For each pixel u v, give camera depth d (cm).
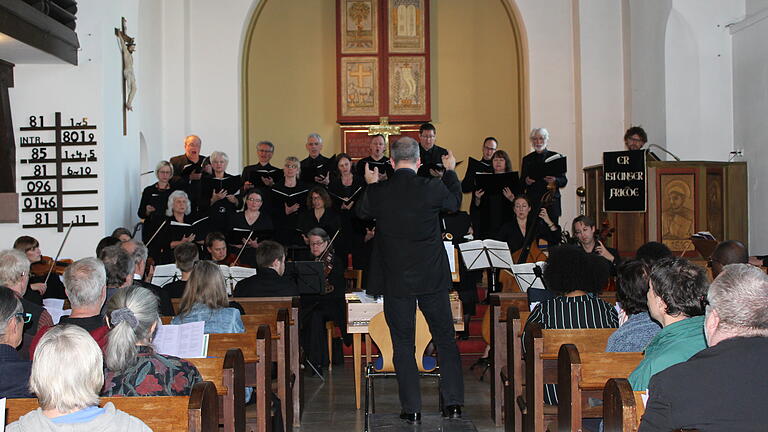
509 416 571
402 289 549
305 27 1361
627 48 1220
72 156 892
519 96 1338
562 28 1289
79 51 895
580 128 1253
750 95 1029
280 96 1359
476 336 945
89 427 254
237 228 937
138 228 1028
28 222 890
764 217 993
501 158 1005
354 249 998
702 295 329
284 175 1028
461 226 976
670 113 1087
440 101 1361
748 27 1030
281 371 570
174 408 295
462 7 1367
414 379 562
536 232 897
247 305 640
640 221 998
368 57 1330
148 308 359
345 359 938
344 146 1327
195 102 1262
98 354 262
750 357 262
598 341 456
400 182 554
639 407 307
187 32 1255
